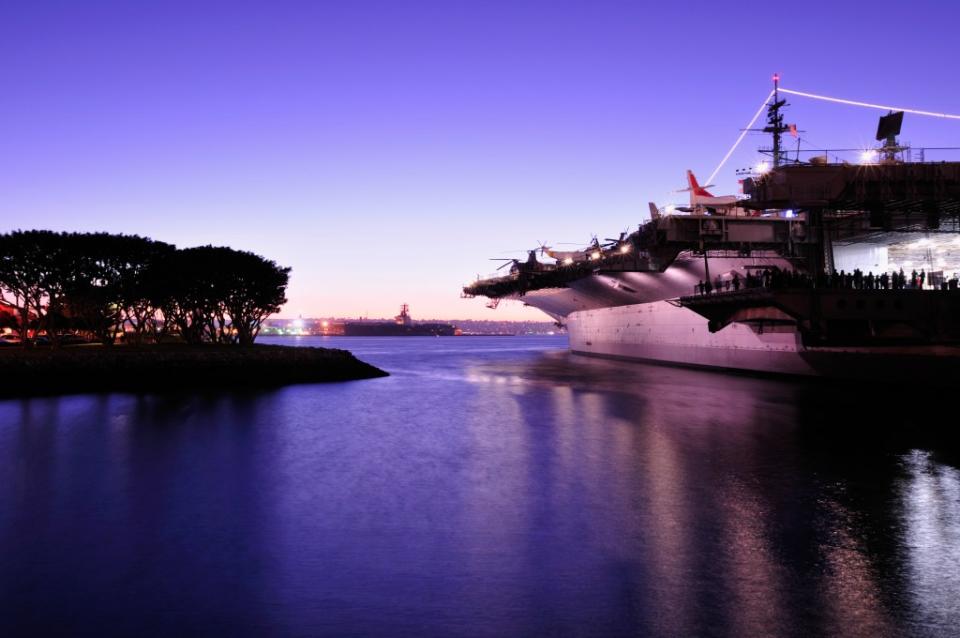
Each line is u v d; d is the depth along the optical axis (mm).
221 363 48438
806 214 46938
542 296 95188
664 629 8180
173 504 14570
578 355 101500
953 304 36344
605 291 73625
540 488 15922
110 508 14219
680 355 63469
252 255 60781
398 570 10383
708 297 47531
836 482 16219
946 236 48500
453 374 62656
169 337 73562
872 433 23891
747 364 51938
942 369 34656
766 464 18484
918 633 8039
